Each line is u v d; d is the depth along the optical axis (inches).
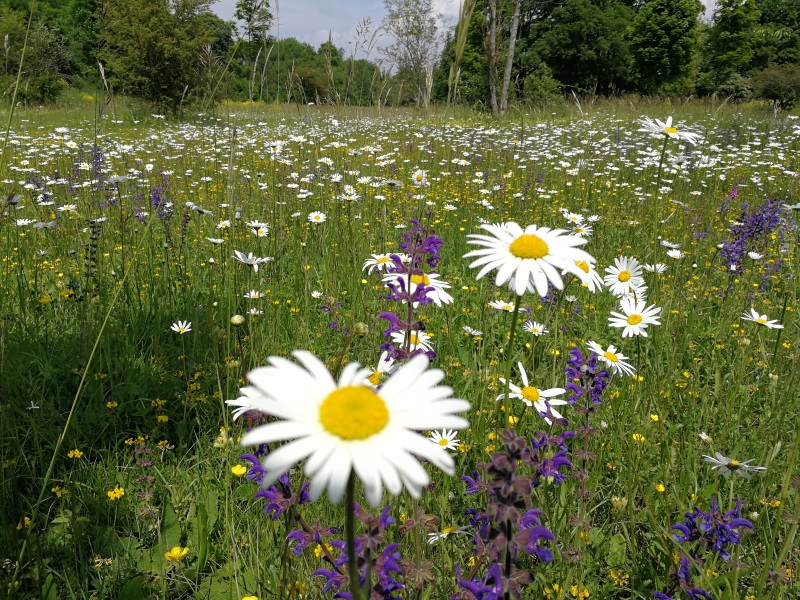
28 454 120.8
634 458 113.1
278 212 267.6
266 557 94.4
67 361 153.7
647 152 412.2
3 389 125.0
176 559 88.7
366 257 218.4
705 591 78.7
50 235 239.8
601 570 98.6
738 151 441.7
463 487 110.6
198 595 93.0
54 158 358.6
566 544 90.7
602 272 211.6
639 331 120.0
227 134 445.4
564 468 105.2
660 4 1557.6
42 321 174.9
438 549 95.6
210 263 209.5
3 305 167.8
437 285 101.8
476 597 62.6
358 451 36.9
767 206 212.7
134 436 133.5
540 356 152.0
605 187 355.6
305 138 422.6
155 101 753.0
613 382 141.5
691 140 119.3
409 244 86.1
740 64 1510.8
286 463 36.4
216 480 116.2
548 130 539.5
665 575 93.8
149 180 289.9
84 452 125.0
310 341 166.6
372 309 169.5
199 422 131.3
